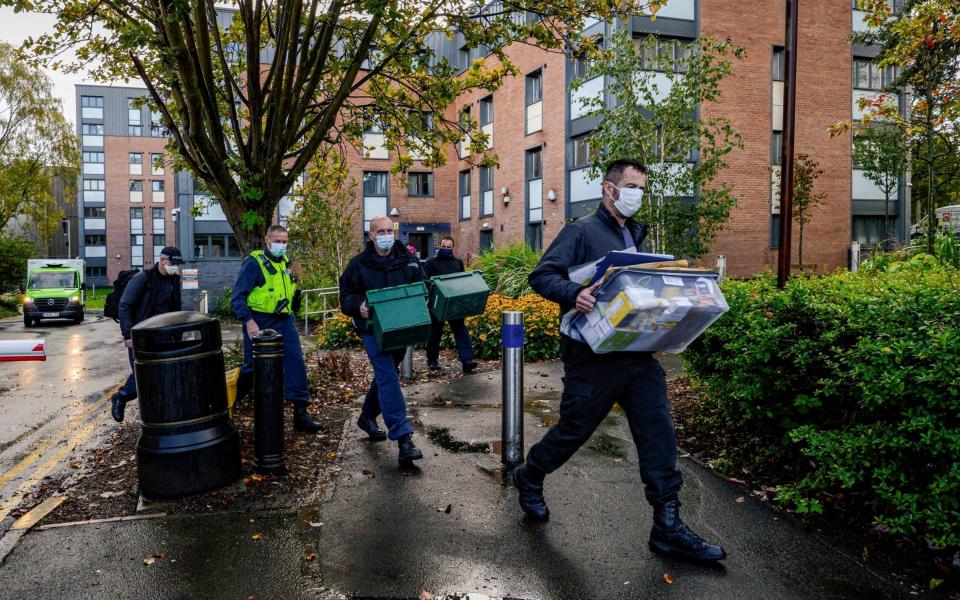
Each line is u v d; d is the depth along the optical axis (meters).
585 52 7.68
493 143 26.88
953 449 3.02
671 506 3.32
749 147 19.23
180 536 3.59
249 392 6.14
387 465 4.77
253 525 3.72
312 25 6.76
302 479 4.46
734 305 4.71
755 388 4.28
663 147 12.20
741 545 3.42
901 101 20.66
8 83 34.72
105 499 4.19
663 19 18.02
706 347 4.97
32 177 36.44
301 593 2.99
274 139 6.87
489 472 4.61
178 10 5.27
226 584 3.08
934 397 3.08
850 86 20.84
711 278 3.18
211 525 3.73
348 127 8.68
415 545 3.46
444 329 10.73
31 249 36.56
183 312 4.36
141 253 64.44
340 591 3.01
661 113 11.72
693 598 2.92
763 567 3.19
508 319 4.76
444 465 4.77
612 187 3.41
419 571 3.18
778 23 19.55
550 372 8.46
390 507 3.97
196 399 4.18
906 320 3.50
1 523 3.89
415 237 32.44
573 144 21.72
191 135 6.23
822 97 20.47
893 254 9.60
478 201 28.69
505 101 25.81
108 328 22.88
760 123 19.34
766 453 4.42
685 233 12.61
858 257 19.47
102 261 64.69
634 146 11.82
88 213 64.38
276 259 5.66
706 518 3.75
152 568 3.24
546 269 3.30
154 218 64.69
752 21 19.17
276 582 3.10
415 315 4.62
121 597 2.98
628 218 3.66
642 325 2.99
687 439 5.18
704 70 11.83
